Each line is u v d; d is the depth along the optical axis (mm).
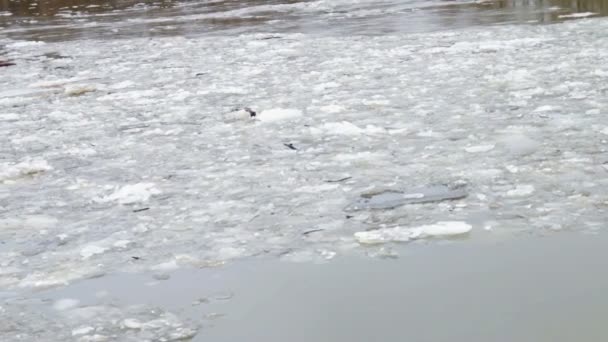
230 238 5082
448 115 8188
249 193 6031
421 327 3691
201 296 4238
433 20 18938
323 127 7992
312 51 14633
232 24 22000
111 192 6344
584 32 14023
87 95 11695
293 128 8180
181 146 7809
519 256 4441
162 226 5410
